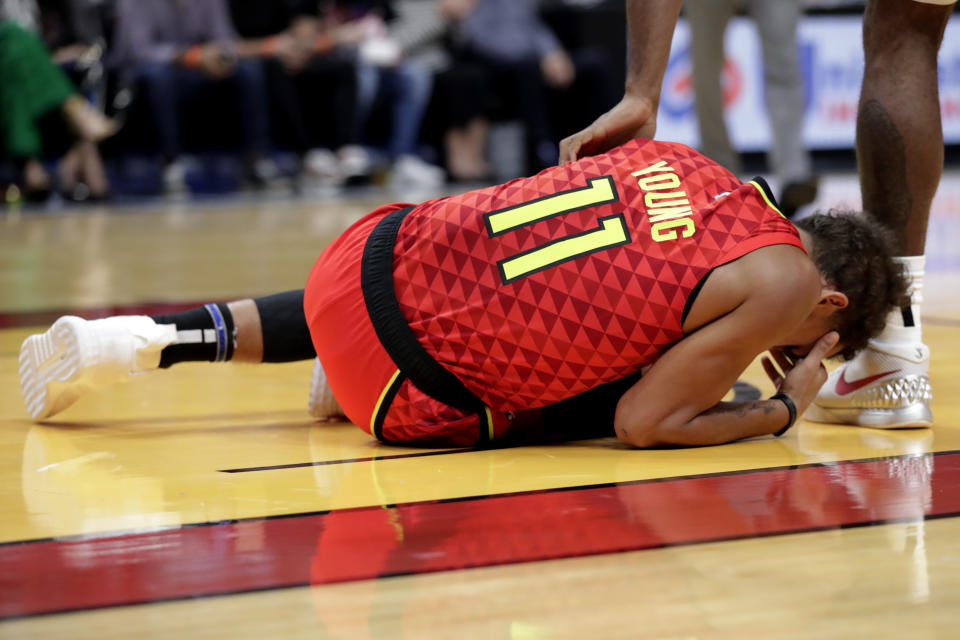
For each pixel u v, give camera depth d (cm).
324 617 254
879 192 460
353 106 2178
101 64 2025
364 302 422
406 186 2273
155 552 299
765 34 1305
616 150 435
